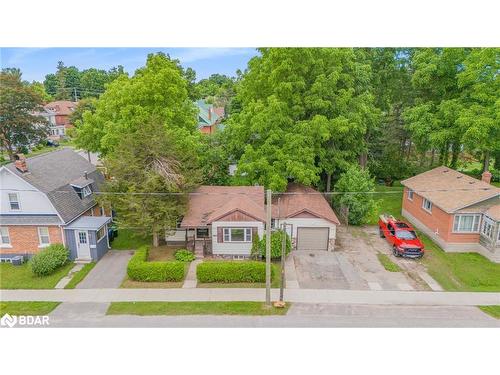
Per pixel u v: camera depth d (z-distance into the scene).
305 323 15.93
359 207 27.72
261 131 26.31
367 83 31.56
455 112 29.77
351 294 18.72
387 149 39.28
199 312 16.98
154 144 22.86
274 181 25.14
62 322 16.14
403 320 16.22
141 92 26.09
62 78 101.06
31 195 22.30
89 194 26.72
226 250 22.94
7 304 17.83
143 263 20.16
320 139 27.11
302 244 24.53
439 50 31.80
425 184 28.50
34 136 50.84
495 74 28.84
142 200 22.14
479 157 40.22
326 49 26.80
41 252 21.31
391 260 22.84
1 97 47.44
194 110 30.86
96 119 34.53
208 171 31.44
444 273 21.09
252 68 29.52
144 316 16.67
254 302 17.92
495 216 22.34
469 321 16.14
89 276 20.78
